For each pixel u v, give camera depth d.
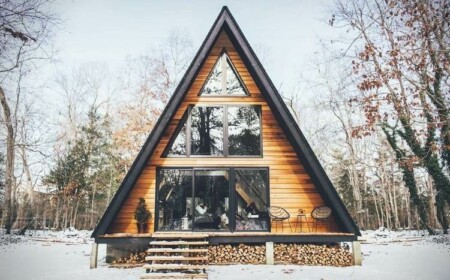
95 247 10.59
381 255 14.03
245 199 11.90
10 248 16.48
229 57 12.87
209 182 12.02
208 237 10.98
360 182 44.09
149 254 11.27
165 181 12.04
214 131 12.50
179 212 11.80
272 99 11.66
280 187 11.92
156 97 36.34
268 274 9.36
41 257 13.15
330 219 11.71
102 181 39.72
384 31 14.80
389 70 13.78
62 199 37.19
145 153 11.41
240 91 12.72
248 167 12.03
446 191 21.67
